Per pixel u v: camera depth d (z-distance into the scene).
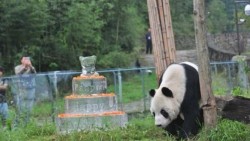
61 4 43.72
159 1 17.69
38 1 41.22
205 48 13.54
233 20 75.31
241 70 27.70
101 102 18.94
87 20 44.19
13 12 40.03
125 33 52.59
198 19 13.48
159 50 17.69
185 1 72.44
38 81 24.00
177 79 15.18
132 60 52.12
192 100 14.94
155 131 17.20
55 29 43.81
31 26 41.22
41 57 43.16
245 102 14.27
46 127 19.25
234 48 58.31
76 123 18.20
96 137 16.20
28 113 21.20
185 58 56.47
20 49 41.75
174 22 69.75
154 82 37.72
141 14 64.50
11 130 17.98
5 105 20.66
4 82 22.08
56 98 24.08
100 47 47.41
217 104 14.50
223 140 13.40
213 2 77.56
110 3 50.19
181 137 14.88
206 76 13.59
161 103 14.91
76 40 44.31
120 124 18.50
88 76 19.38
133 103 32.75
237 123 14.13
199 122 14.91
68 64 44.28
